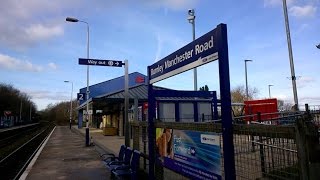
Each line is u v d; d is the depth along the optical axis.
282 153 4.25
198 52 5.39
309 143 3.21
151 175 7.50
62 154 17.50
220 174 4.71
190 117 17.92
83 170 12.11
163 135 6.88
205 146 5.12
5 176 11.88
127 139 11.57
